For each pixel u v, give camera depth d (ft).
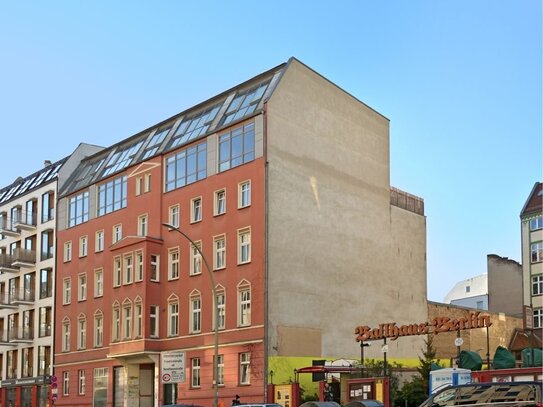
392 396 130.93
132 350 160.56
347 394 115.55
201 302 152.56
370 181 172.14
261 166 143.64
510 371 95.04
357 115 171.63
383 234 172.96
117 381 170.81
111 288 175.01
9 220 232.53
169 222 164.35
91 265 186.60
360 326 147.54
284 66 153.58
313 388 141.79
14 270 224.33
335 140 162.81
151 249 163.22
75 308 190.60
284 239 144.25
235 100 160.97
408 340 174.40
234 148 151.23
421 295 182.39
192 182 159.94
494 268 252.83
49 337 203.62
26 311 217.36
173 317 159.63
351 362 144.66
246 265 143.54
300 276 146.41
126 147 192.34
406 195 186.80
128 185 178.19
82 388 183.83
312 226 151.64
